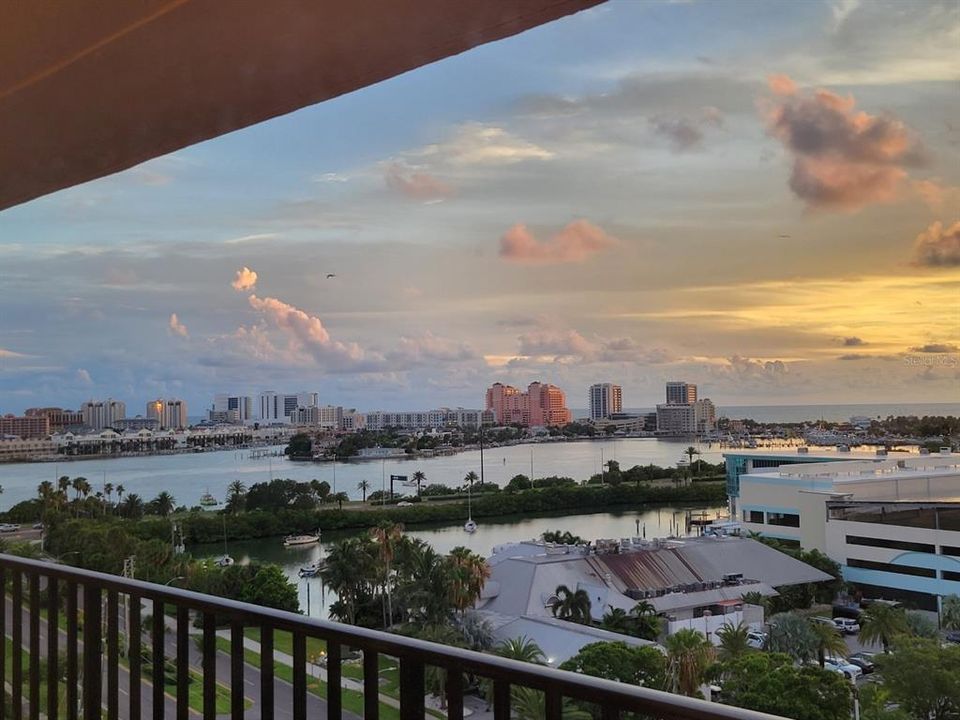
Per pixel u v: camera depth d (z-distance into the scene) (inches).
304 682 66.9
